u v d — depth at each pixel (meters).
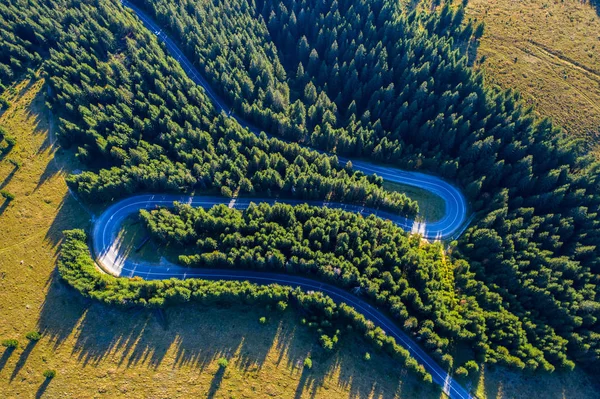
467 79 107.50
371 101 109.88
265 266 83.88
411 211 96.44
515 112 99.94
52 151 100.00
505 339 78.44
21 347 74.56
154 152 98.25
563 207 93.06
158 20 131.25
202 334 75.88
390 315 81.00
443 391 74.94
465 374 73.25
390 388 73.06
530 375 78.38
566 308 81.12
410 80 107.69
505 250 88.06
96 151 99.25
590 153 103.69
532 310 83.50
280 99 110.62
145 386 70.88
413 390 73.75
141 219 91.12
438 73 108.50
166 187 95.69
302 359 73.69
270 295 76.12
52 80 103.44
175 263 87.19
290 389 70.94
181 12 126.38
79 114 101.88
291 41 129.00
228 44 122.31
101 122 98.62
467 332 76.75
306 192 97.12
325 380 72.12
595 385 80.56
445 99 102.88
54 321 77.50
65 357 73.69
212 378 71.44
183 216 90.44
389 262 83.19
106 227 92.19
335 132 105.75
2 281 81.94
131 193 97.25
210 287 77.00
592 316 80.69
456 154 103.38
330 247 86.00
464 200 100.44
